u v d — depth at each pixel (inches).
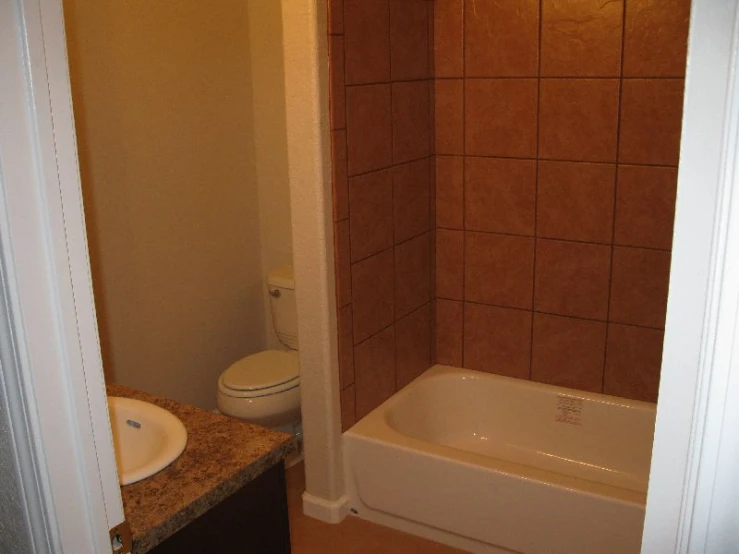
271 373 130.0
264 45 136.6
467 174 125.5
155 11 122.1
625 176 112.7
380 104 111.5
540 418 128.0
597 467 124.0
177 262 133.0
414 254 125.9
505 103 119.0
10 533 46.5
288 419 130.3
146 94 123.2
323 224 104.0
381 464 113.3
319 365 110.3
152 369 132.3
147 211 126.6
